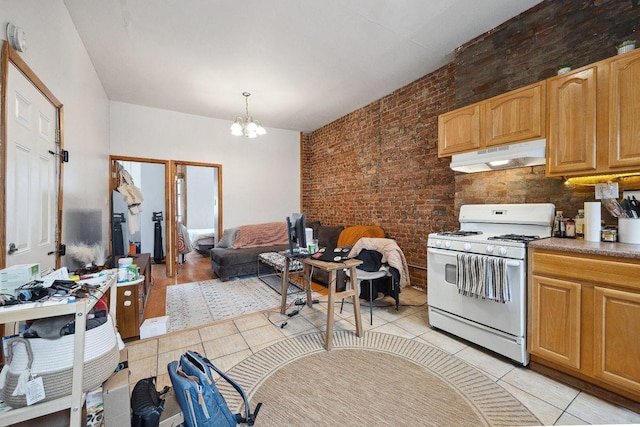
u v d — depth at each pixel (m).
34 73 1.66
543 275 1.79
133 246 4.15
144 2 2.19
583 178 2.06
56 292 1.11
